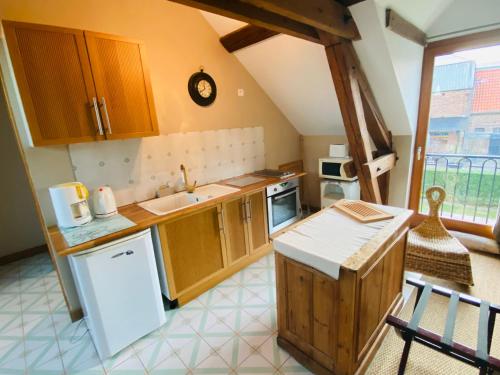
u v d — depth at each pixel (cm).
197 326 202
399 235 169
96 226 183
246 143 337
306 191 435
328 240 150
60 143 172
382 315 171
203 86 281
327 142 391
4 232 320
